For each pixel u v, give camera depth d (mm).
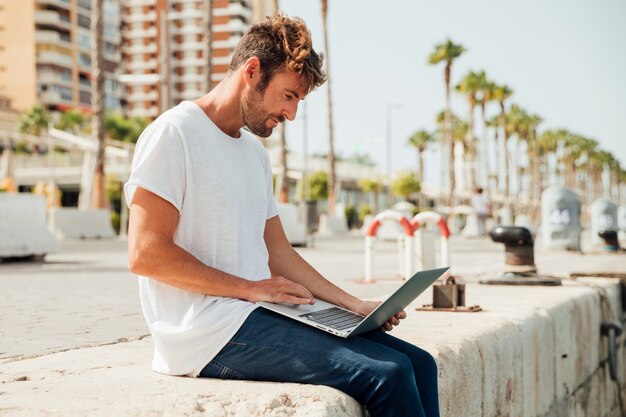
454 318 4777
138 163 2477
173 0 127312
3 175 27031
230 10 122062
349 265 12273
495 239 7777
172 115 2547
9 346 4059
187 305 2557
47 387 2480
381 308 2453
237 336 2473
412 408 2322
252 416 2186
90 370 2930
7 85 104312
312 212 21438
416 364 2602
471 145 64938
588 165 133875
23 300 6684
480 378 3951
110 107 116688
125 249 17016
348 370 2348
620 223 28969
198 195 2545
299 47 2477
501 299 6051
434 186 72562
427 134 83438
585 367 6723
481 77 64250
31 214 12930
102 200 26062
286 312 2496
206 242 2570
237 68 2588
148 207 2434
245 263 2660
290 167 63594
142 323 5117
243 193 2660
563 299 6137
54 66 105875
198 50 127125
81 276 9523
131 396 2293
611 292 7852
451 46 51812
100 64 25953
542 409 5277
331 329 2428
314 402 2232
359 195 80250
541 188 98500
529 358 4961
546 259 13539
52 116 91938
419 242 9375
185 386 2426
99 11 25781
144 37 125812
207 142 2561
